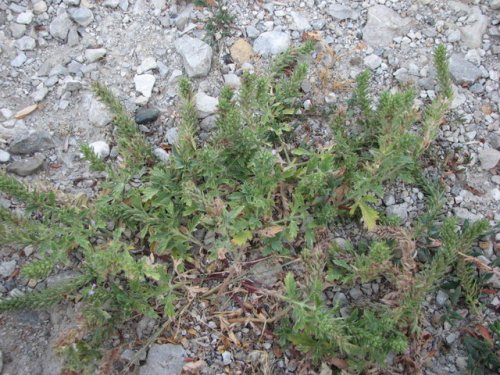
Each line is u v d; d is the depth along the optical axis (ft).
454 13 1.92
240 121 1.54
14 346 1.44
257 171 1.43
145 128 1.73
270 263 1.54
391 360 1.45
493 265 1.50
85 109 1.76
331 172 1.55
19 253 1.56
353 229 1.61
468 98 1.79
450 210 1.64
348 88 1.80
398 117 1.41
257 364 1.44
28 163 1.66
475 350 1.42
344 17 1.92
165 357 1.43
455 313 1.45
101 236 1.57
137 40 1.87
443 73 1.57
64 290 1.40
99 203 1.49
